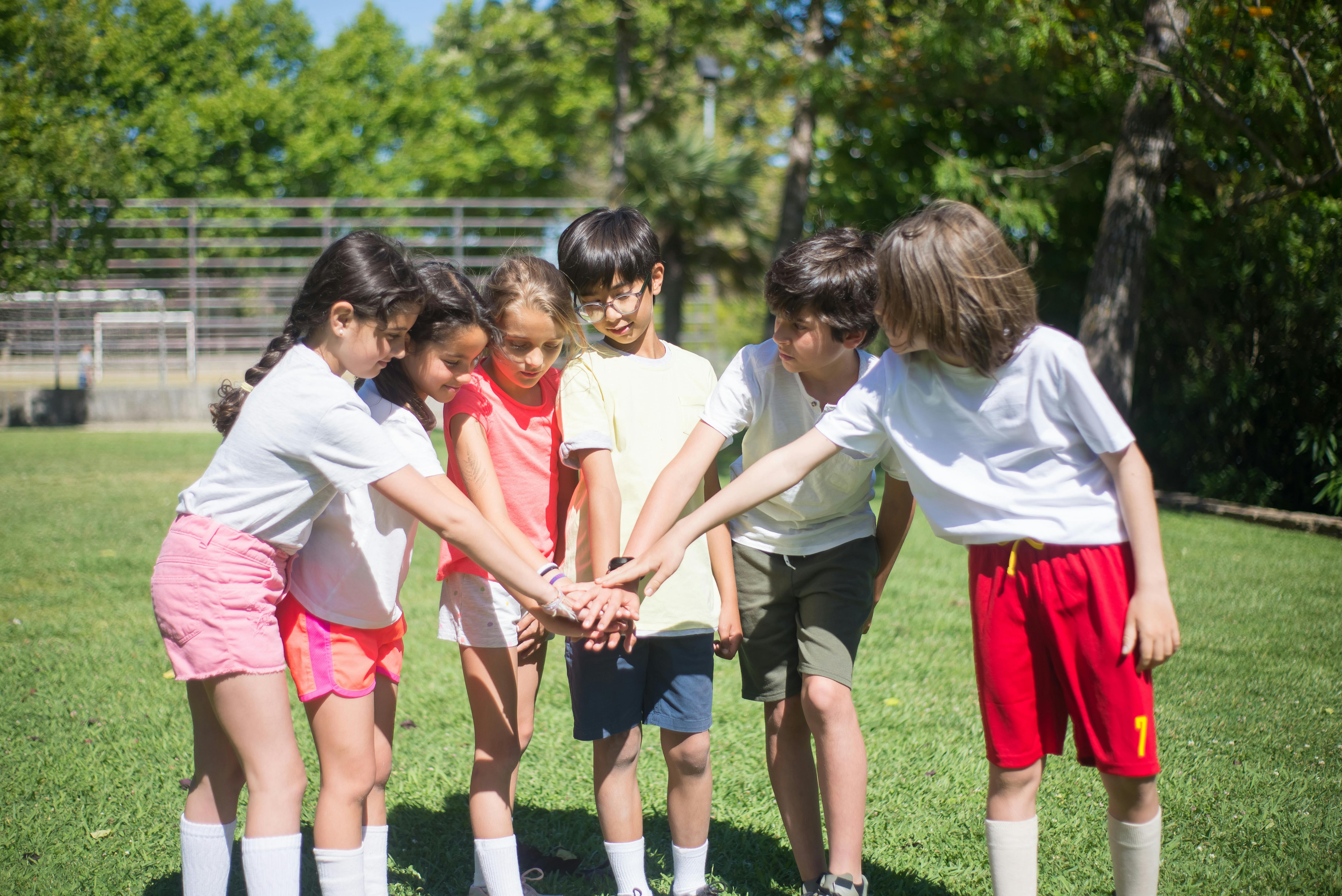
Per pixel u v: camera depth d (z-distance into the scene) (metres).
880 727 3.47
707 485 2.50
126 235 20.59
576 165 29.80
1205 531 7.47
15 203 15.59
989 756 1.97
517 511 2.42
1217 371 8.96
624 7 18.19
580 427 2.27
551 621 2.09
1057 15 7.95
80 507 8.09
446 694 3.86
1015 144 11.80
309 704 2.04
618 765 2.28
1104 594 1.83
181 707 3.61
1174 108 7.89
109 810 2.78
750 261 19.12
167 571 1.94
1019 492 1.88
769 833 2.73
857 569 2.30
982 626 1.94
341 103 32.94
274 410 1.94
